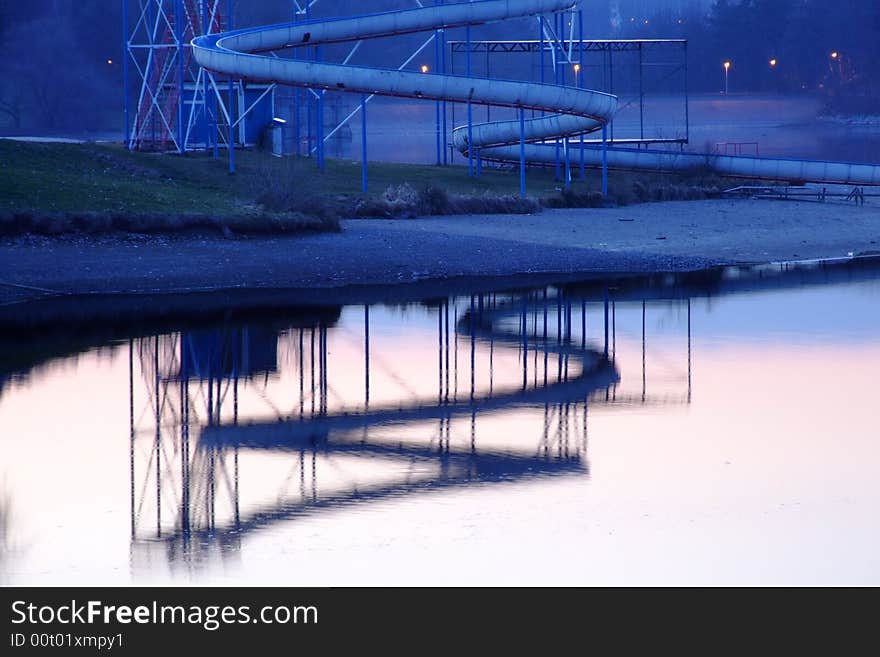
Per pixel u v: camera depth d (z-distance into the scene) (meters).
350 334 66.12
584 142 147.75
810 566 35.31
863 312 72.00
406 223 99.00
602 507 39.66
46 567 34.97
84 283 73.94
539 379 57.16
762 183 140.12
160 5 138.00
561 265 85.88
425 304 73.69
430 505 39.75
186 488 41.53
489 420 50.44
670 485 41.72
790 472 43.06
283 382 56.44
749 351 62.09
